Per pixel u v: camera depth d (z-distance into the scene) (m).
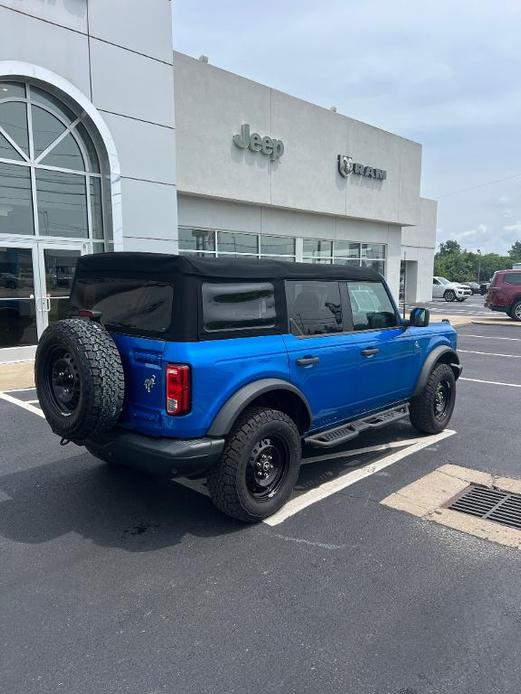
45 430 6.12
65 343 3.50
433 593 3.03
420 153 23.12
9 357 10.08
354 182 19.77
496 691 2.31
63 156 10.52
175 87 13.55
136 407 3.62
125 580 3.16
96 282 4.06
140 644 2.61
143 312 3.65
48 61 9.83
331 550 3.50
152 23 11.33
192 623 2.77
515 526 3.84
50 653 2.55
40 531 3.76
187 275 3.43
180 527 3.83
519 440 5.82
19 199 10.01
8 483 4.61
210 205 15.47
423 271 33.56
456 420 6.65
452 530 3.78
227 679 2.38
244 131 15.30
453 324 19.44
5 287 9.97
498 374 9.91
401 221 22.42
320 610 2.87
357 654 2.54
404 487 4.52
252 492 3.85
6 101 9.62
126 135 11.11
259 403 4.02
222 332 3.61
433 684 2.35
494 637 2.66
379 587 3.09
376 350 4.87
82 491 4.45
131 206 11.34
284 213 17.88
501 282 20.59
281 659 2.51
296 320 4.22
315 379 4.26
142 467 3.55
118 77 10.86
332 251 20.33
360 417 4.98
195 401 3.40
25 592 3.04
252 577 3.19
